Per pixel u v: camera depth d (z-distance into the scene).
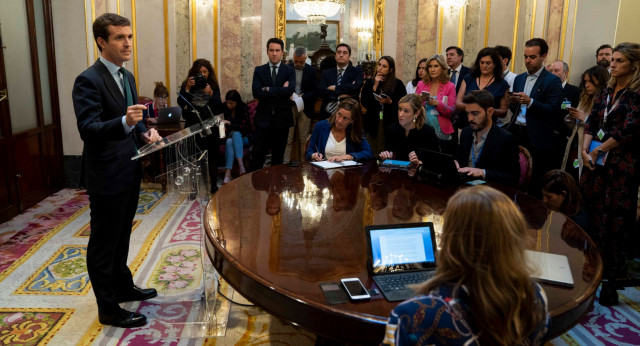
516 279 1.07
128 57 2.81
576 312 1.64
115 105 2.81
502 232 1.07
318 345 2.16
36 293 3.35
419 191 3.05
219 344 2.77
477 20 6.93
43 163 5.61
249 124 6.55
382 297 1.66
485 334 1.07
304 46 7.21
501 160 3.37
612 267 3.27
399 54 7.26
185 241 3.80
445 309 1.07
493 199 1.09
